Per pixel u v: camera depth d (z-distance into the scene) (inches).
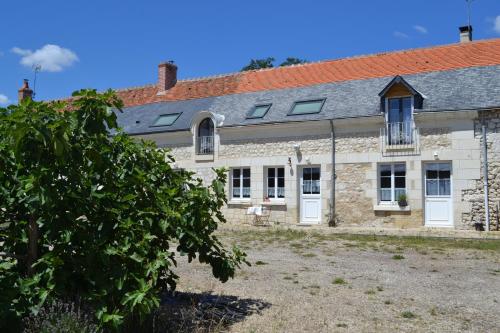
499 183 540.4
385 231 542.3
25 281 153.3
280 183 667.4
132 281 164.2
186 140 731.4
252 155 677.3
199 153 722.2
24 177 154.1
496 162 543.5
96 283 163.8
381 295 248.5
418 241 466.6
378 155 598.9
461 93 581.6
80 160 160.7
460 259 363.6
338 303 232.1
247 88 793.6
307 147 641.0
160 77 914.1
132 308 150.6
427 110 570.6
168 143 748.6
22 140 142.6
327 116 630.5
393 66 709.3
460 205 556.4
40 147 146.6
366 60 757.9
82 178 165.9
